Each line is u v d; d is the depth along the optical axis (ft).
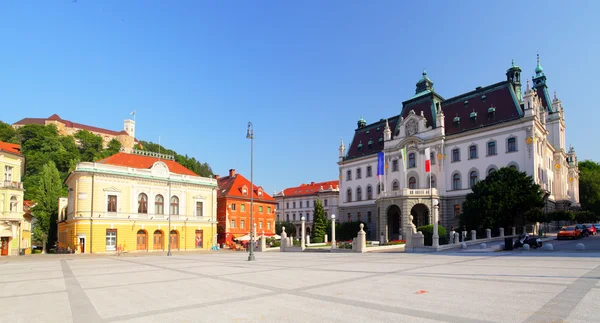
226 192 285.43
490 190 169.07
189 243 225.56
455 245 139.23
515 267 67.97
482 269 66.33
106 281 64.08
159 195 218.18
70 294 50.44
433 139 227.61
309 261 99.14
